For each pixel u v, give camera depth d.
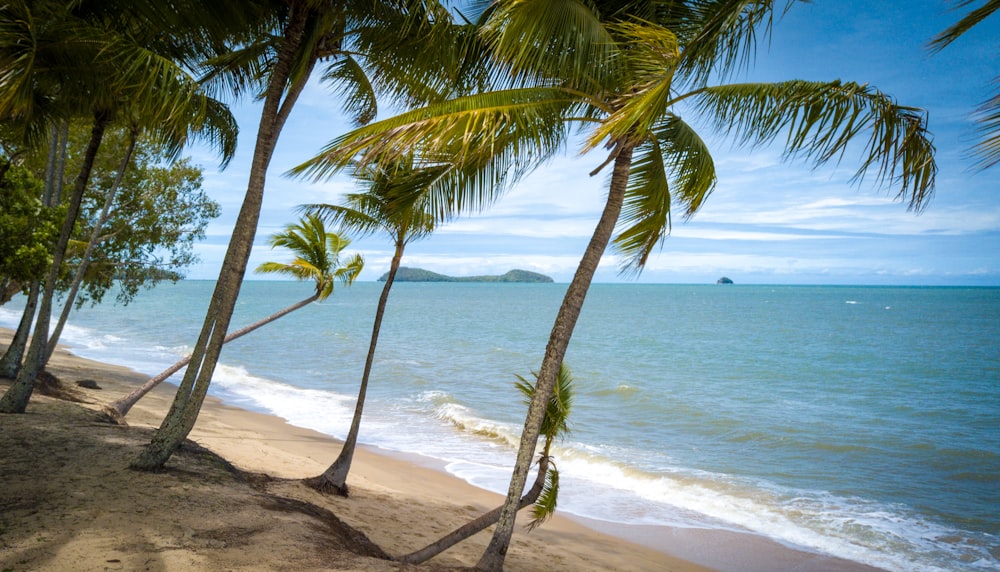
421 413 18.56
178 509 5.62
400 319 67.31
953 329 55.19
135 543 4.72
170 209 18.14
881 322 64.81
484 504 10.59
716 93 5.04
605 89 5.04
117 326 45.38
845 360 34.44
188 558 4.55
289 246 12.20
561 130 5.18
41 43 6.46
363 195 8.02
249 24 7.39
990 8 2.84
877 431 17.03
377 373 26.78
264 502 6.33
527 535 9.23
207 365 6.93
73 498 5.55
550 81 5.16
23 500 5.39
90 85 7.29
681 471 13.16
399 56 7.08
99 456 7.00
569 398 6.18
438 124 4.51
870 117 4.45
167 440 6.82
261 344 37.72
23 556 4.29
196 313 63.12
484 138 4.55
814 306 102.12
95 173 16.92
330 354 33.25
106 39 6.11
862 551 9.05
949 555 8.94
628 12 5.39
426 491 10.95
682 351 39.12
